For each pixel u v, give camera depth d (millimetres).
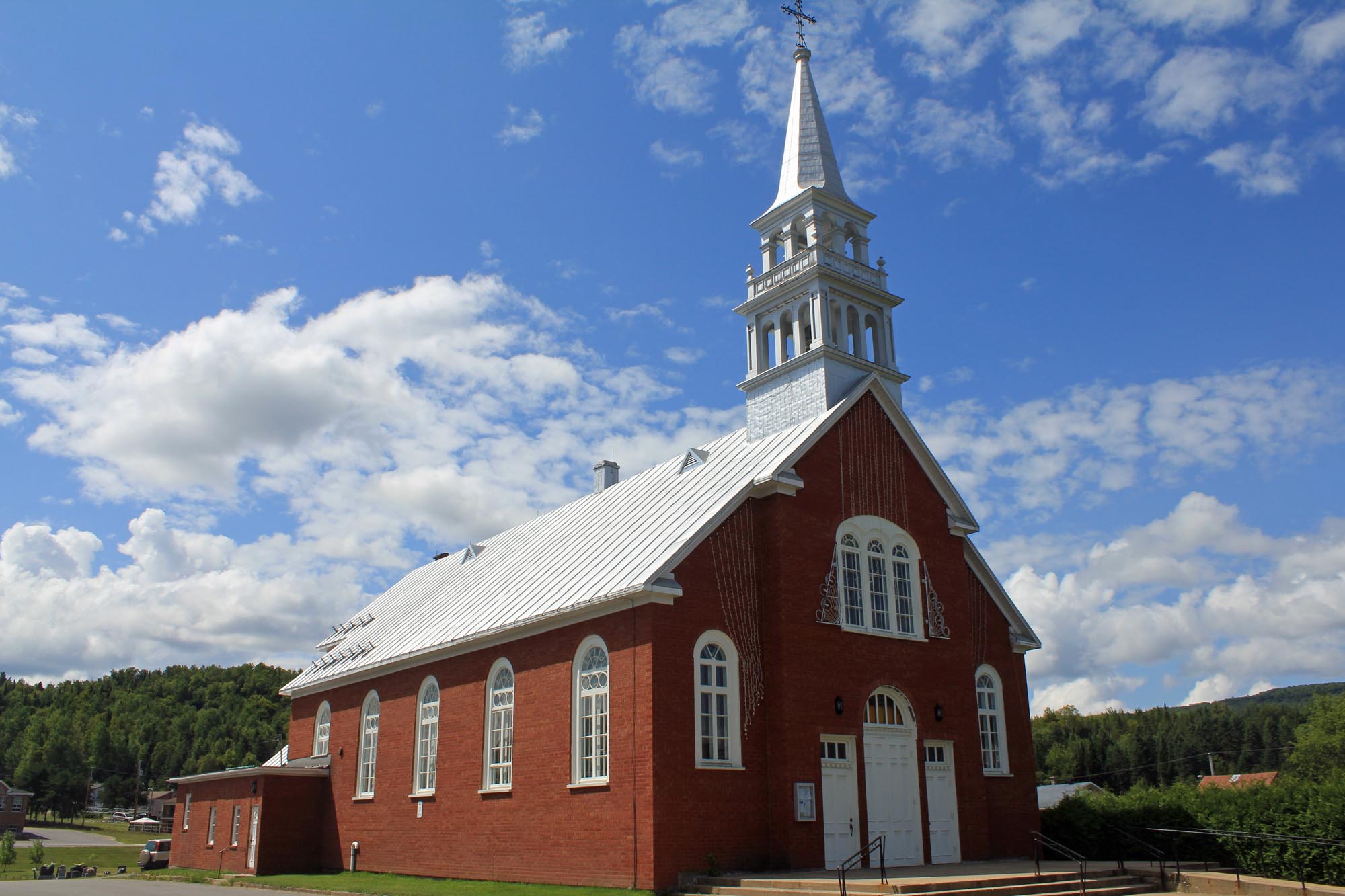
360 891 27297
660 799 22469
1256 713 124000
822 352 29156
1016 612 33375
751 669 25203
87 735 133750
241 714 147000
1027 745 32156
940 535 30125
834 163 33312
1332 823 23719
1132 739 119938
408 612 40750
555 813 25312
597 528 32688
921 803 26797
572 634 26172
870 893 19125
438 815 30516
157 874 39812
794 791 24109
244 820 38281
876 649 27156
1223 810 26828
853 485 28125
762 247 33062
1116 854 29250
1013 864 26156
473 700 29875
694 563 24906
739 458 29688
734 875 22516
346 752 37219
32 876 44281
